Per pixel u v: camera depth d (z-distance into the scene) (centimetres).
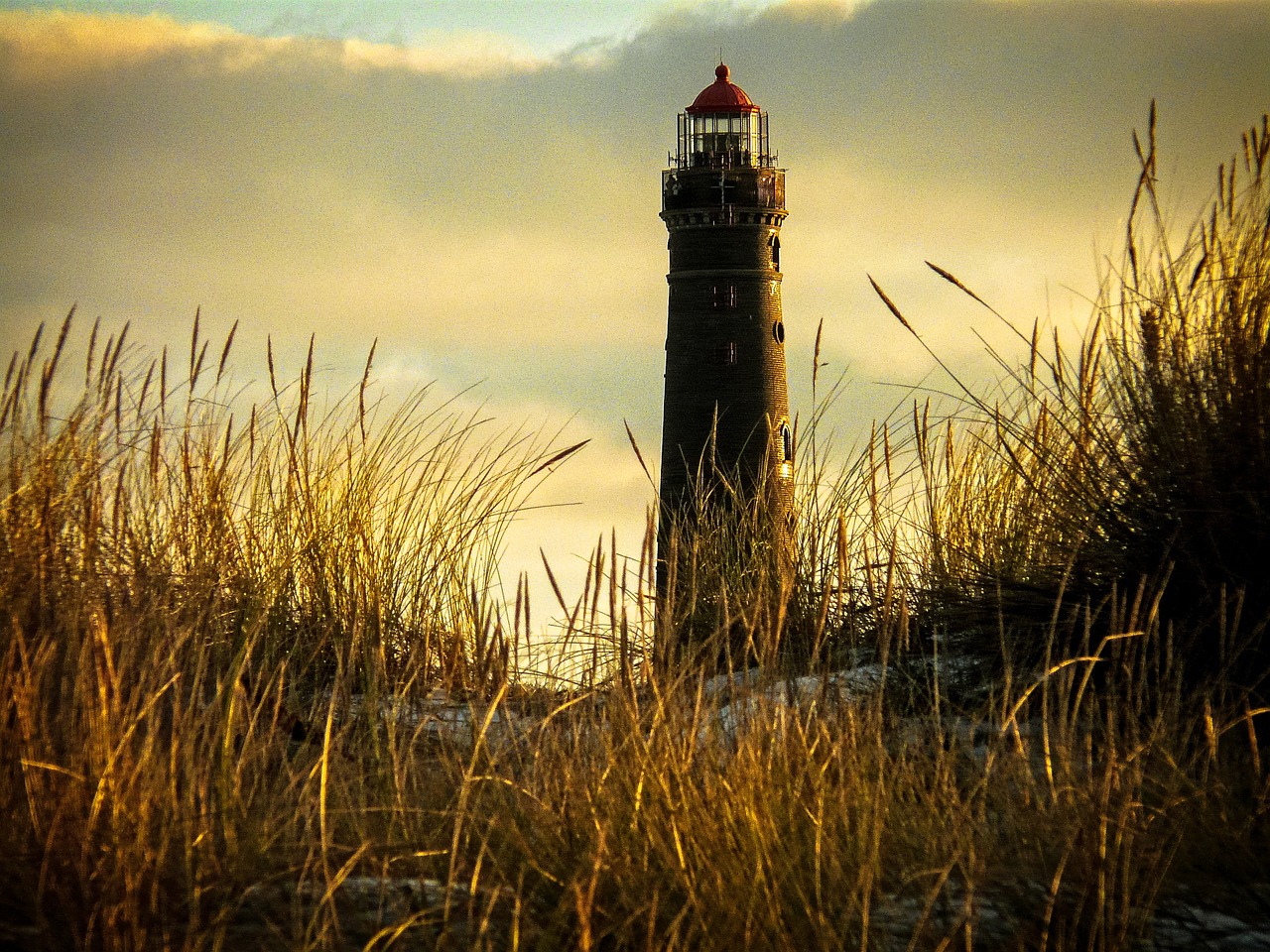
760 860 1128
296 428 2255
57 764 1229
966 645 1938
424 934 1065
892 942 1110
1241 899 1177
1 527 1589
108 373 1795
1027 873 1199
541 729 1481
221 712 1445
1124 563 1778
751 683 1580
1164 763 1421
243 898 1101
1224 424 1744
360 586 2156
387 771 1500
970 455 2244
